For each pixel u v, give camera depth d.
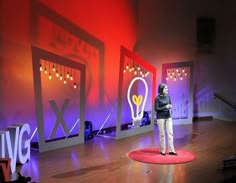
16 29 7.38
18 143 6.45
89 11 9.02
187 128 10.30
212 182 5.54
